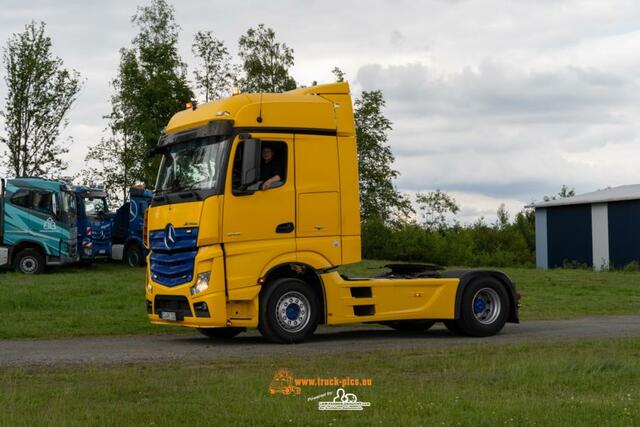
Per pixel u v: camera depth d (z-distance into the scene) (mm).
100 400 9445
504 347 14406
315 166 15789
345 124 16141
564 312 22812
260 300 15453
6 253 36438
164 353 14094
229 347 15148
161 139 16500
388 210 68000
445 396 9453
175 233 15477
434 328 19453
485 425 8180
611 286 31453
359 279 16422
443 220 90500
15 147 46281
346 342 16047
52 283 28797
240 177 15203
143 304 22641
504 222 94812
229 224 15062
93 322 19062
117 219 43000
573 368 11516
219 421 8320
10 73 46219
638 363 12047
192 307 15219
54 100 46750
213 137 15422
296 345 15445
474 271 17328
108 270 39844
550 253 54844
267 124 15469
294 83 61406
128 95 52312
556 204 53625
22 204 36688
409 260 68625
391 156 66875
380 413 8664
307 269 15875
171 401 9344
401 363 12328
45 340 16531
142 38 53094
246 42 61281
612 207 51094
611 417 8508
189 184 15539
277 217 15414
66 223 37000
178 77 51906
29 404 9164
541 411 8719
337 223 15898
